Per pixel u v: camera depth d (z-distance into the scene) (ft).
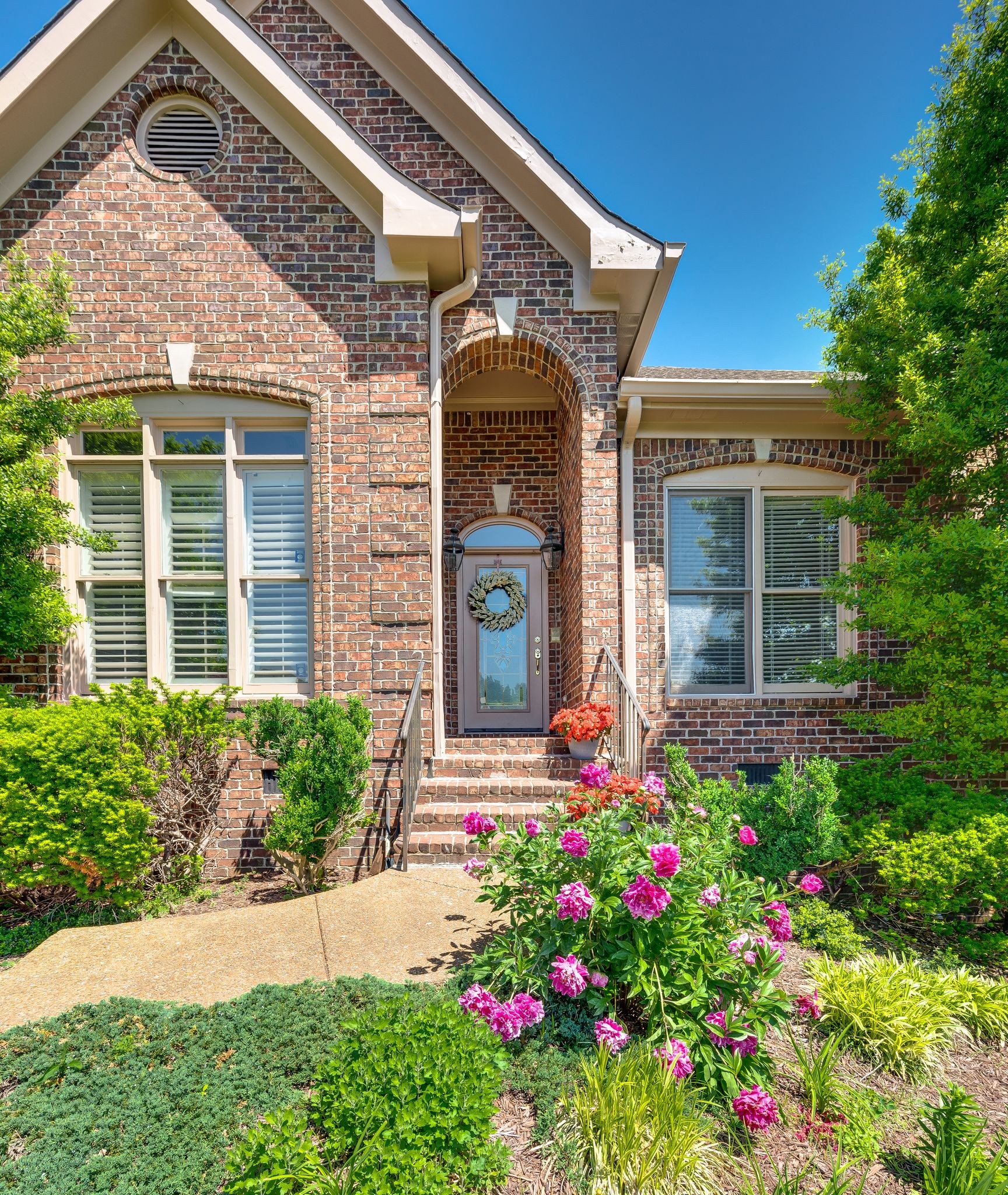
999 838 14.42
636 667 23.63
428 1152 6.92
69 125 19.45
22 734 14.78
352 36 21.27
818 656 24.77
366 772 18.86
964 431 17.85
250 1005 9.93
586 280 21.01
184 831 17.69
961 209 19.49
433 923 13.07
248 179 19.71
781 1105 9.04
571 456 23.18
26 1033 9.47
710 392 22.16
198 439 20.38
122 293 19.53
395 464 19.69
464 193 21.12
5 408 16.24
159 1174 7.01
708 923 9.93
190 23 19.34
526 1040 9.52
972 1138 7.98
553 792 18.58
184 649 20.25
